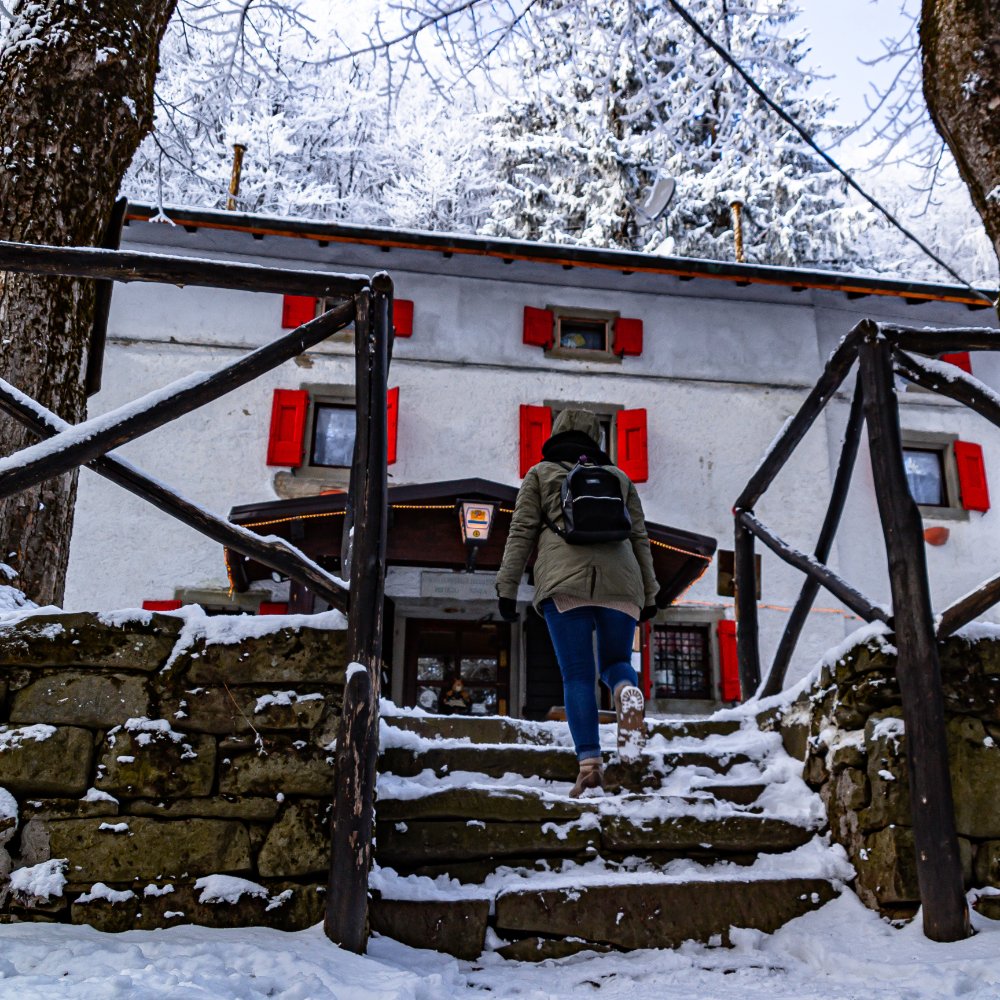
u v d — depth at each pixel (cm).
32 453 278
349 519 350
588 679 356
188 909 266
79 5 457
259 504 879
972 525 1233
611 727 463
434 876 311
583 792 342
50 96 440
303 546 918
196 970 221
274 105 1808
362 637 280
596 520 361
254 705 288
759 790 357
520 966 281
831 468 1216
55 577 400
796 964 277
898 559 306
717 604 1141
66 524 411
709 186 1778
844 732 326
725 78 1025
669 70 993
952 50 400
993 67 389
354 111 1911
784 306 1282
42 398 412
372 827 272
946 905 275
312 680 292
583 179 1875
